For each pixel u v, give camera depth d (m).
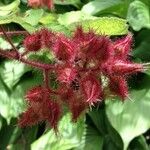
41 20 0.31
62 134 0.36
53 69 0.22
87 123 0.38
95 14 0.39
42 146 0.35
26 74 0.38
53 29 0.27
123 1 0.41
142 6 0.39
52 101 0.23
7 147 0.39
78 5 0.41
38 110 0.23
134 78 0.38
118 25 0.24
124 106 0.35
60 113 0.23
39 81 0.38
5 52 0.23
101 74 0.21
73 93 0.22
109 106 0.35
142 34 0.39
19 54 0.23
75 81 0.21
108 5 0.39
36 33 0.24
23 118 0.24
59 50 0.21
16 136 0.39
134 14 0.38
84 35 0.22
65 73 0.21
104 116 0.38
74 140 0.36
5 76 0.38
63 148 0.35
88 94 0.21
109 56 0.21
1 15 0.24
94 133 0.38
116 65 0.21
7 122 0.38
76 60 0.21
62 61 0.21
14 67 0.38
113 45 0.22
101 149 0.36
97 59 0.21
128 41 0.22
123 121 0.34
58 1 0.40
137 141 0.37
